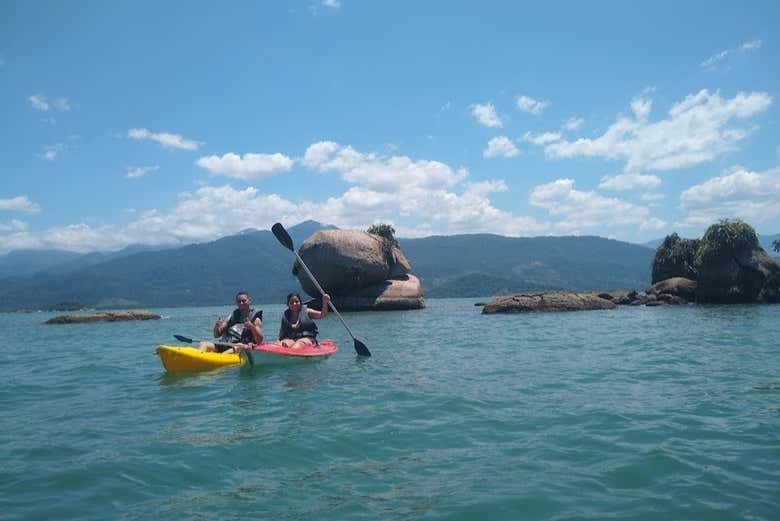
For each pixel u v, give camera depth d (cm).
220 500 362
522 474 401
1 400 709
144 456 452
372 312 3291
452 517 333
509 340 1350
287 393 699
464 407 605
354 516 336
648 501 350
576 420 544
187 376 849
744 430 496
